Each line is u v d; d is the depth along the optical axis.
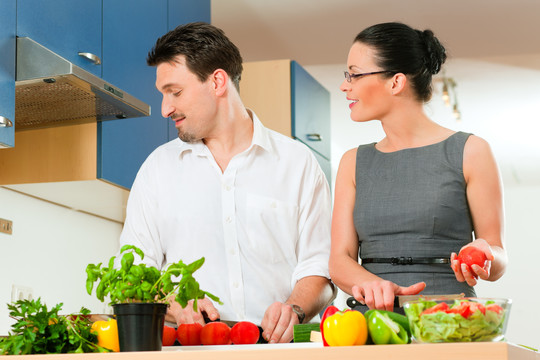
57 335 1.19
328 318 1.10
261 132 2.02
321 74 5.64
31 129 2.64
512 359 0.94
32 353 1.19
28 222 2.77
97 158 2.57
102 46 2.56
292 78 4.16
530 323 9.27
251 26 4.73
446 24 4.74
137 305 1.15
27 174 2.62
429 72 1.77
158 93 3.05
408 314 1.05
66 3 2.35
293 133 4.11
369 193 1.75
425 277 1.65
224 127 1.98
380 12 4.54
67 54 2.34
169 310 1.65
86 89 2.22
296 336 1.32
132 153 2.80
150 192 2.01
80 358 1.03
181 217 1.96
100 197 2.88
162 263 2.02
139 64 2.86
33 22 2.18
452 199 1.67
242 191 1.96
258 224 1.94
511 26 4.75
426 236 1.67
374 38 1.75
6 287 2.58
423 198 1.67
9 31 2.08
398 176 1.72
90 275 1.22
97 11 2.54
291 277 1.97
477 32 4.86
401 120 1.75
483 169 1.66
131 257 1.20
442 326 1.00
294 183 2.01
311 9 4.47
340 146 7.77
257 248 1.93
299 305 1.79
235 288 1.90
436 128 1.76
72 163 2.60
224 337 1.39
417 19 4.66
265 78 4.18
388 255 1.70
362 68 1.75
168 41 1.93
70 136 2.61
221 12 4.52
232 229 1.93
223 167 1.99
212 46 1.92
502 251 1.61
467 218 1.69
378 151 1.80
